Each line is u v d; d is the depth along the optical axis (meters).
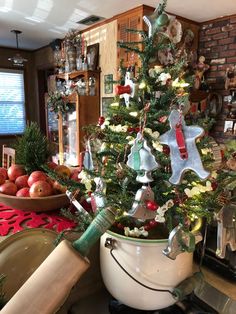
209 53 2.85
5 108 4.62
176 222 0.63
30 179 0.93
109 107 0.74
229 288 0.99
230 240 0.67
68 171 1.01
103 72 3.04
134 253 0.63
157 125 0.61
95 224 0.52
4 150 1.92
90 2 2.39
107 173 0.67
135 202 0.57
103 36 2.97
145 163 0.56
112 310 0.75
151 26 0.64
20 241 0.71
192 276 0.71
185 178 0.60
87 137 0.78
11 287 0.65
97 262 0.84
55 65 3.79
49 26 3.14
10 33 3.48
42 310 0.48
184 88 0.68
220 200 0.63
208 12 2.55
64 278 0.48
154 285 0.65
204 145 0.62
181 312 0.75
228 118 2.64
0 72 4.47
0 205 0.97
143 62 0.65
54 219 0.87
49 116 3.71
